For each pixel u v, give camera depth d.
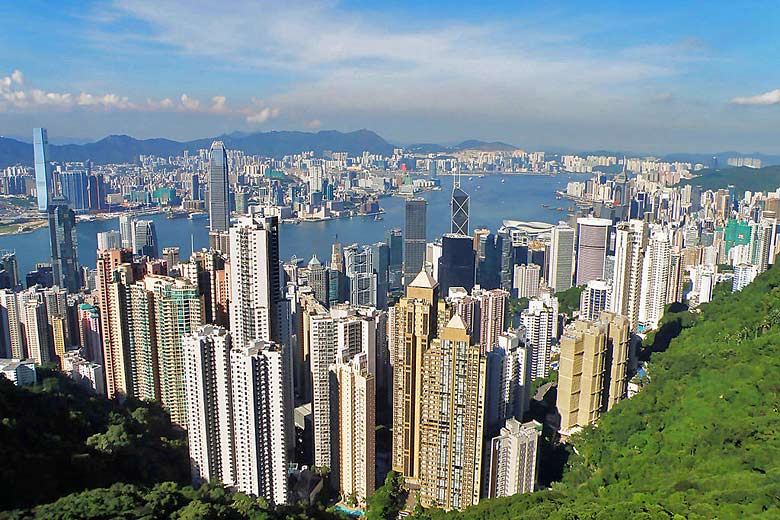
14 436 193.88
